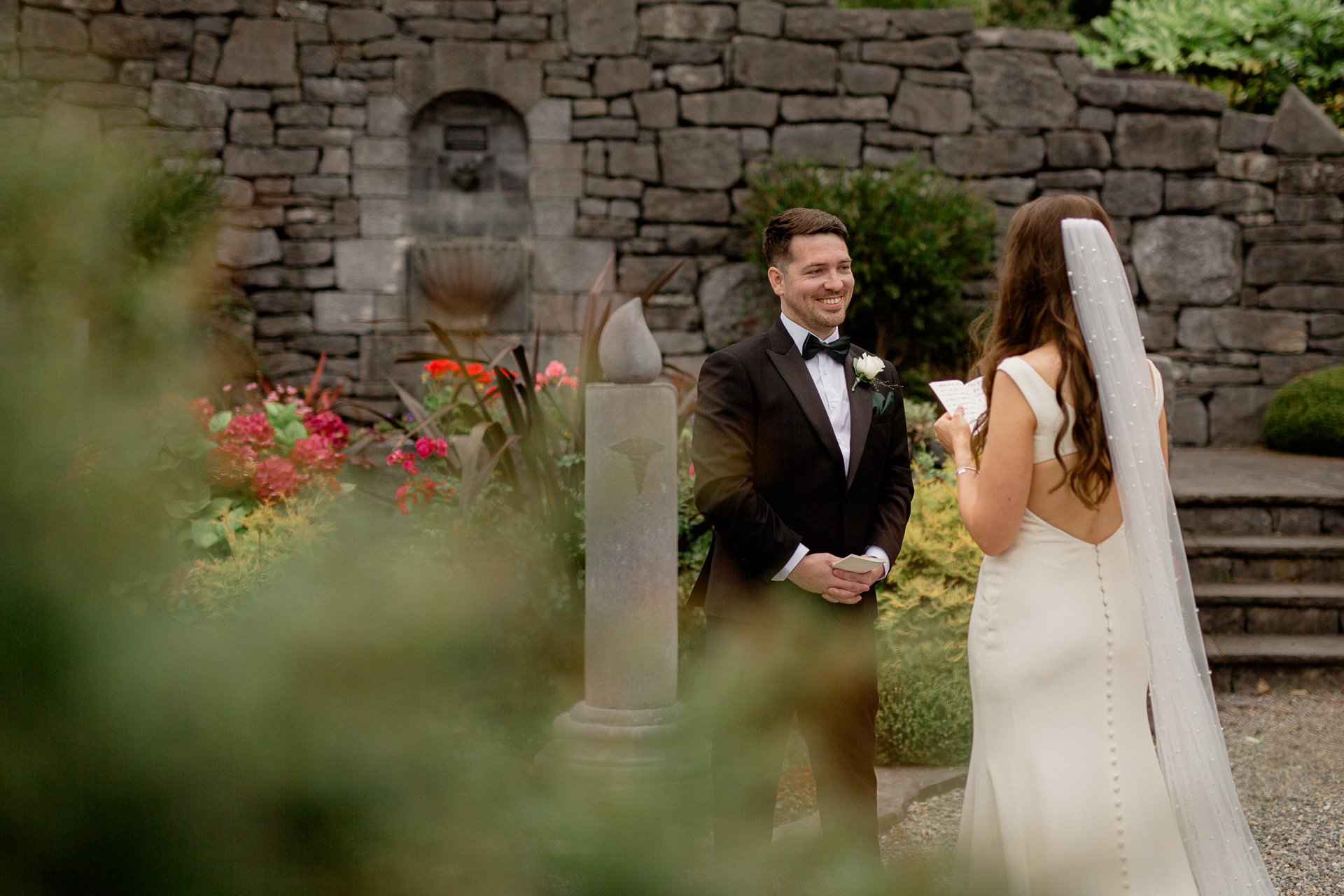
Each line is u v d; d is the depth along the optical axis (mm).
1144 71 8773
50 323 390
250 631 412
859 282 7719
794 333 2455
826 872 453
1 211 385
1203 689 1971
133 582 397
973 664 2021
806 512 2367
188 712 375
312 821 407
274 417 4164
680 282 8266
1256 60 9195
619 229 8211
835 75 8258
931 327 8039
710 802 664
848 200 7727
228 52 7832
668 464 2818
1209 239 8438
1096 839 1845
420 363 8094
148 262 421
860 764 2322
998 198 8375
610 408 2785
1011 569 1962
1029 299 1978
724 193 8258
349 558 458
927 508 3881
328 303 8047
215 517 3160
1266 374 8469
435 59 8031
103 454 387
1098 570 1933
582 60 8141
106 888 364
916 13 8258
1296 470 6805
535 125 8133
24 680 352
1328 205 8375
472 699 482
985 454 1955
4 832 352
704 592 2551
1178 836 1877
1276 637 4922
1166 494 1900
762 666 645
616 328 2842
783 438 2363
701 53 8188
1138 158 8391
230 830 385
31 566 361
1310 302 8414
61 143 398
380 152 8031
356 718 420
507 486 3818
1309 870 2889
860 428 2402
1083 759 1878
